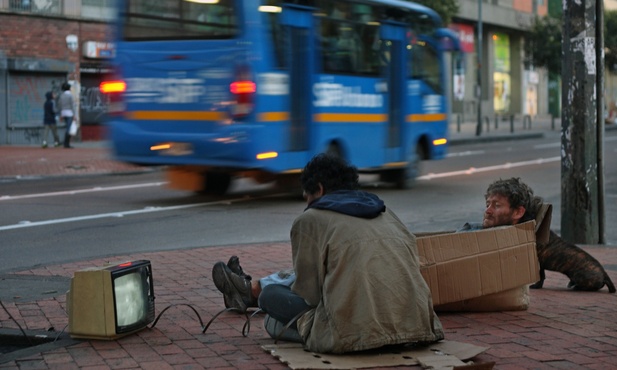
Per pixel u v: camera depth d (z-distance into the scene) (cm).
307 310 994
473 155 5169
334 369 899
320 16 2827
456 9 7138
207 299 1319
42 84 5822
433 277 1166
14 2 5588
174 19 2666
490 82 10756
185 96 2650
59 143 5438
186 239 2084
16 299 1314
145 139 2714
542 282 1426
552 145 6334
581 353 1023
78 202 2808
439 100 3522
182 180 2902
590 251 1877
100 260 1691
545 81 12325
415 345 987
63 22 5869
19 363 955
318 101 2825
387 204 2825
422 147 3438
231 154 2588
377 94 3125
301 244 966
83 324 1048
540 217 1259
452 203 2864
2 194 3047
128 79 2747
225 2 2580
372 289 936
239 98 2558
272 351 979
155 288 1408
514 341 1074
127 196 3000
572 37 1950
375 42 3116
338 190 990
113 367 943
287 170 2706
